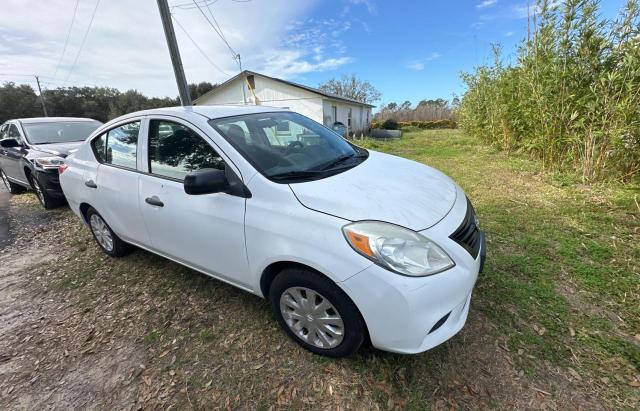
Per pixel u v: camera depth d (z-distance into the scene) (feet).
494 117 29.27
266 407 5.64
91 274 10.66
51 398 6.16
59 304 9.21
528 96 20.93
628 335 6.63
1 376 6.77
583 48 15.84
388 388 5.79
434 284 5.19
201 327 7.68
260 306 8.24
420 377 5.96
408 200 6.14
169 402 5.87
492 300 7.85
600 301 7.66
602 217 12.20
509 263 9.41
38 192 18.85
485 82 31.27
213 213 6.91
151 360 6.86
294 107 63.67
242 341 7.14
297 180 6.57
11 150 20.57
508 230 11.62
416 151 34.83
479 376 5.91
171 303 8.70
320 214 5.70
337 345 6.12
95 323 8.23
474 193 16.34
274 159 7.15
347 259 5.31
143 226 8.86
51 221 16.53
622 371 5.83
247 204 6.45
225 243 6.90
